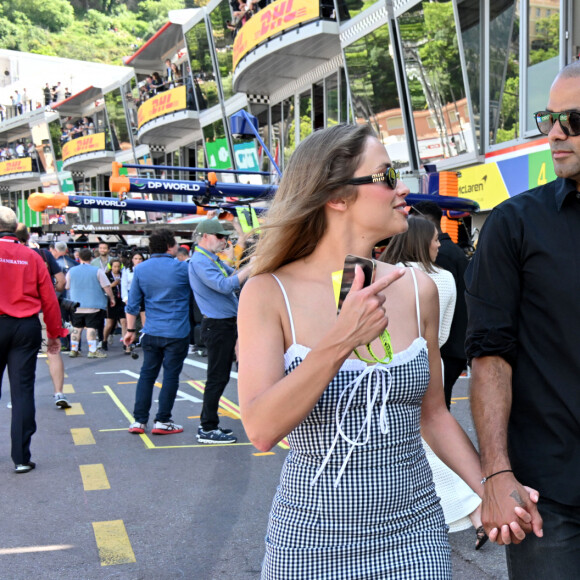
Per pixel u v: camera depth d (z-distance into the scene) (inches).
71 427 248.5
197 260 218.7
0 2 4074.8
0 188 2135.8
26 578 127.7
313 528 62.1
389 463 62.9
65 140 1712.6
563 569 69.5
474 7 524.1
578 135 68.7
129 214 1216.8
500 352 72.3
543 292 70.6
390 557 62.1
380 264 70.7
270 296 64.6
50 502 168.6
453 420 74.3
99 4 4392.2
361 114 658.2
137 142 1392.7
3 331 189.9
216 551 140.3
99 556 137.6
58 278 352.2
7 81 2332.7
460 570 129.0
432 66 568.1
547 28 472.7
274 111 860.6
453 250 161.9
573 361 69.4
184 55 1192.8
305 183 65.5
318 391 57.2
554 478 69.5
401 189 66.5
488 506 69.1
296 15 666.8
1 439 230.4
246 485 181.6
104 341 503.8
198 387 337.7
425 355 67.7
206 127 1050.7
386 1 590.2
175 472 193.2
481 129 537.6
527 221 72.1
